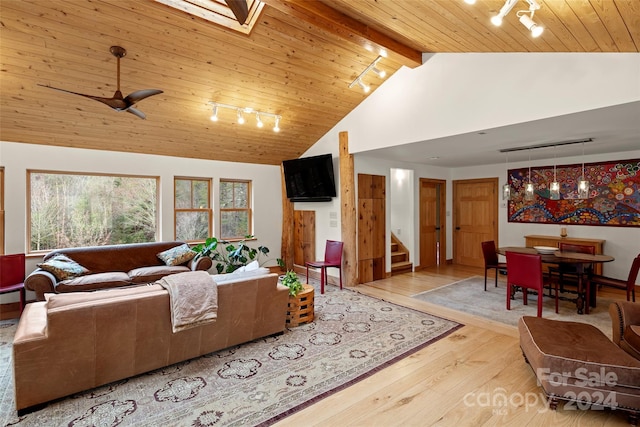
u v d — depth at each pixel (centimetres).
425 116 420
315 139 596
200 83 401
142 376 253
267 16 333
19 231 423
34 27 292
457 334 332
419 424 197
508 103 339
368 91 442
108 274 431
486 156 564
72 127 422
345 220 543
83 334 220
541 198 598
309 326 355
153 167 524
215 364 271
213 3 325
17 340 202
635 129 364
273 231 668
